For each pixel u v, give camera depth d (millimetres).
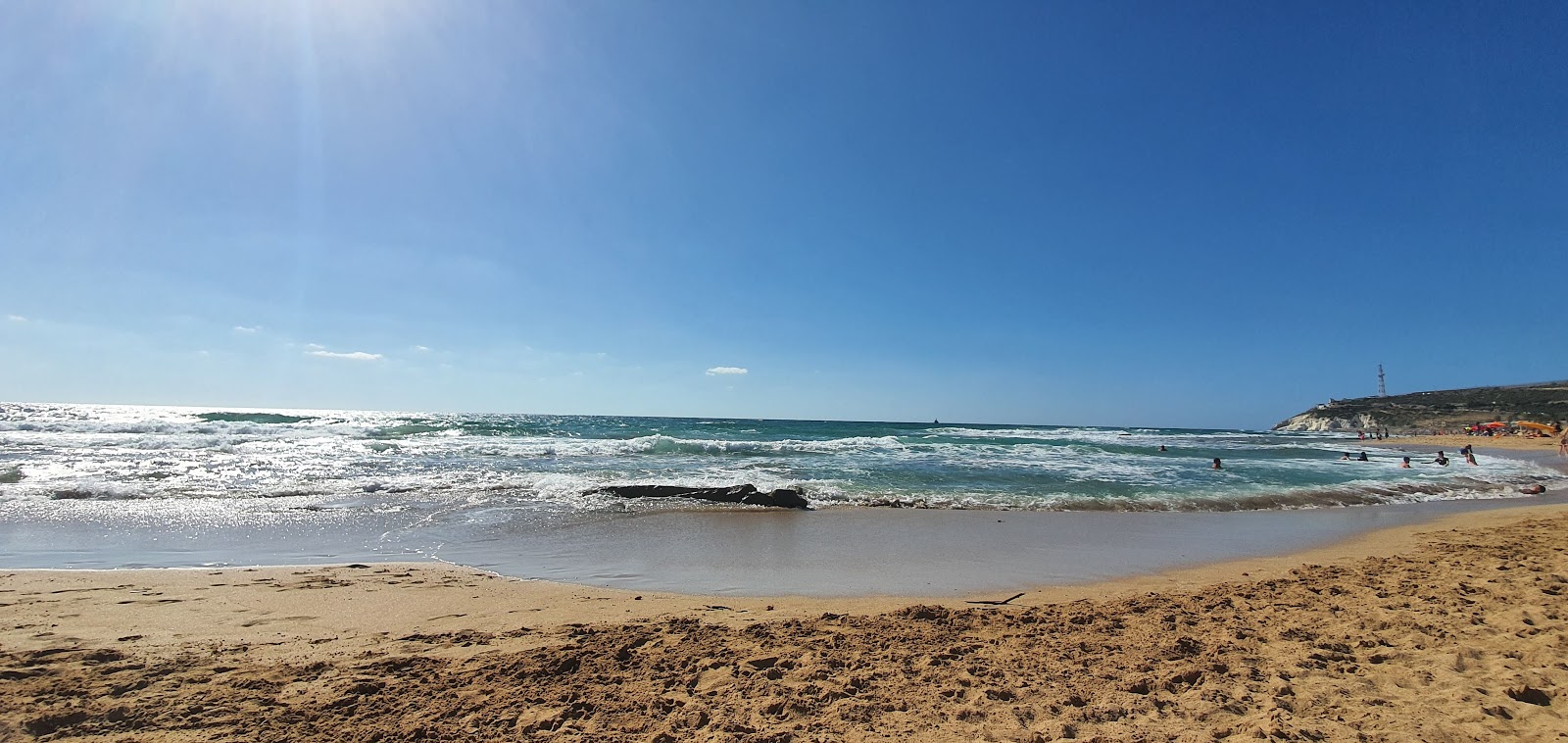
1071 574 8367
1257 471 21953
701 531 11047
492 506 13055
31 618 5707
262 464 18484
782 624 5824
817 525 11758
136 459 18922
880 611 6574
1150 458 26953
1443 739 3496
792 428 65438
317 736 3699
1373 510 14742
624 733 3756
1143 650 5105
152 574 7551
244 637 5418
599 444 27141
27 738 3596
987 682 4422
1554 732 3539
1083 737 3646
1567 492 18375
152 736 3654
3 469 15891
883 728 3775
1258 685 4297
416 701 4156
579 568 8555
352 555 9055
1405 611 5867
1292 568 8719
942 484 17000
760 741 3635
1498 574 7105
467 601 6781
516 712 4012
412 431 36188
